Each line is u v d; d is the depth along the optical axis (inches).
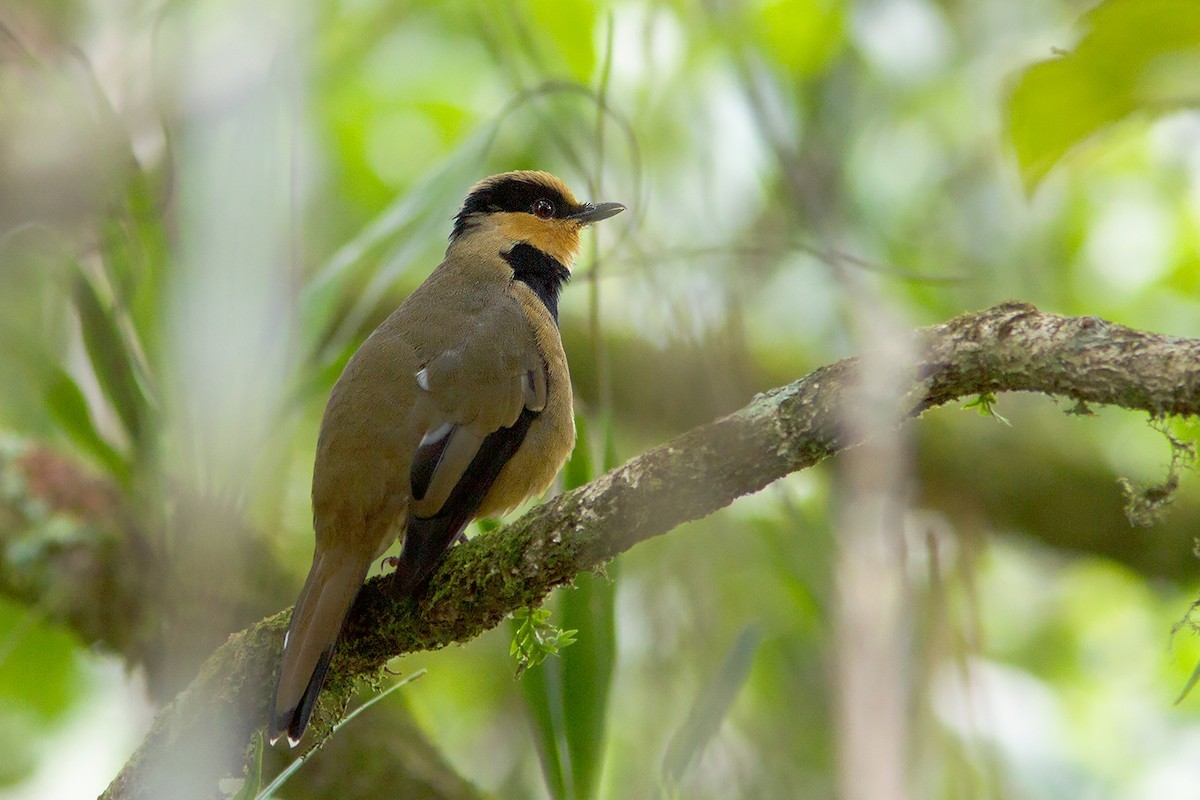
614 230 464.4
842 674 360.5
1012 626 524.7
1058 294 518.6
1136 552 512.7
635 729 438.9
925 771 361.1
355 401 330.3
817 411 238.8
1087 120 283.9
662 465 252.8
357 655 299.4
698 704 329.7
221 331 362.3
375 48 546.6
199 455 366.3
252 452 364.2
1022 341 223.0
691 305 413.4
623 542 260.1
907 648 359.6
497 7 457.1
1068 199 516.7
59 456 455.5
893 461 376.2
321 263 505.4
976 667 373.4
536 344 363.3
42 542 434.6
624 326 507.5
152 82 425.4
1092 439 521.7
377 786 412.5
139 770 287.6
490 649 519.2
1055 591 534.0
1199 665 238.8
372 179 548.7
